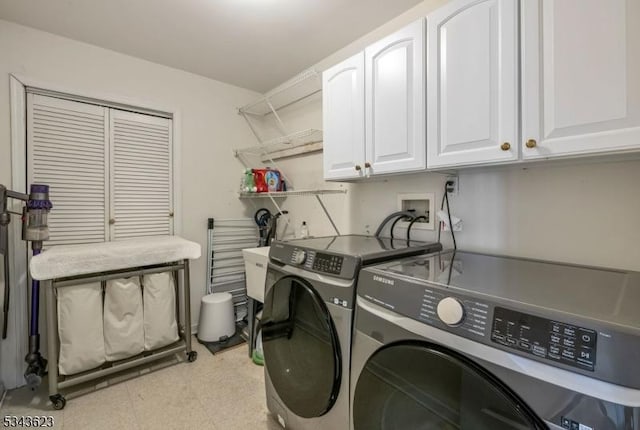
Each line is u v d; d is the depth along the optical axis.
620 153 0.92
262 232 2.92
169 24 1.94
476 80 1.14
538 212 1.35
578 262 1.24
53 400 1.69
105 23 1.92
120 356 1.94
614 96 0.86
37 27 1.97
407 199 1.85
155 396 1.82
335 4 1.75
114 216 2.32
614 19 0.86
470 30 1.16
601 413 0.57
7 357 1.91
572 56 0.93
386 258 1.28
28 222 1.81
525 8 1.02
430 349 0.84
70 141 2.14
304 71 2.58
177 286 2.51
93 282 1.83
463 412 0.78
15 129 1.92
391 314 0.96
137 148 2.43
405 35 1.38
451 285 0.90
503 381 0.71
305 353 1.36
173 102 2.57
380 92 1.49
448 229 1.65
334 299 1.18
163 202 2.56
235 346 2.47
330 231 2.40
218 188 2.87
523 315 0.71
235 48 2.24
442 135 1.25
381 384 0.99
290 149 2.79
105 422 1.60
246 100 3.01
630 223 1.13
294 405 1.39
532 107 1.01
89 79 2.18
